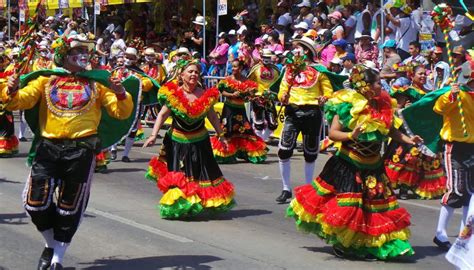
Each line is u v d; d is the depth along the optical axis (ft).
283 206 39.14
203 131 35.70
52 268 25.02
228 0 79.15
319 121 40.29
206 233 32.71
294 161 56.24
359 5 65.21
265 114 61.00
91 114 25.58
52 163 25.08
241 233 32.81
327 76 40.16
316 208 28.35
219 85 54.49
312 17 67.56
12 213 35.81
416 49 54.49
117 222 34.50
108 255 28.71
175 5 85.56
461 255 21.66
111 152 55.52
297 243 31.09
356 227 27.84
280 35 67.92
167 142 36.09
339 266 27.50
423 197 42.09
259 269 27.02
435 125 31.07
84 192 25.35
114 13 95.71
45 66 60.49
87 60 25.52
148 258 28.32
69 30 28.50
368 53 55.21
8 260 27.63
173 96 34.99
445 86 30.96
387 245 28.12
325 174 28.45
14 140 55.93
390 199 28.35
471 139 29.91
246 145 55.31
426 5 58.18
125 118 26.23
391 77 52.70
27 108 25.32
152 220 35.06
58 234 25.16
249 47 66.64
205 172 35.53
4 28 108.37
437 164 41.83
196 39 77.82
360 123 27.30
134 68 52.95
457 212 38.47
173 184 35.17
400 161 41.91
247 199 41.04
